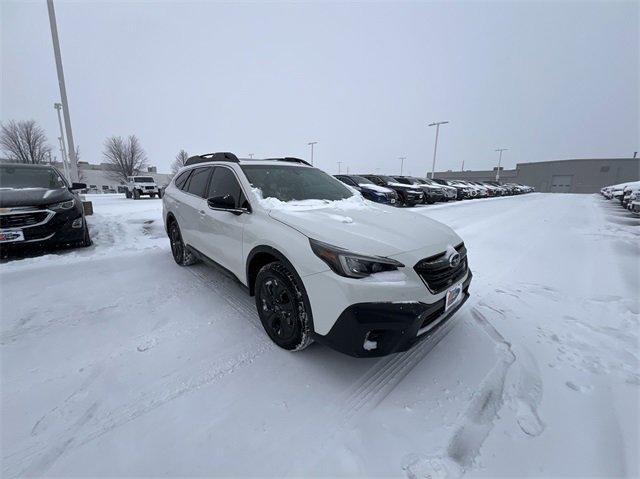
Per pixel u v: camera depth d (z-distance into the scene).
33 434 1.59
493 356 2.30
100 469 1.42
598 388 1.97
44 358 2.21
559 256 5.11
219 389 1.93
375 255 1.86
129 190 20.98
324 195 3.11
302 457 1.49
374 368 2.15
